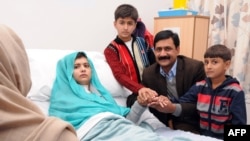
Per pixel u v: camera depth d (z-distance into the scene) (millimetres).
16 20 1814
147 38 2045
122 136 1182
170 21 2148
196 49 2039
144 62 1894
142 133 1199
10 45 498
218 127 1440
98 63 1829
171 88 1658
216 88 1446
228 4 2158
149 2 2383
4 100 430
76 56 1663
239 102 1373
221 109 1418
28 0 1837
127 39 1898
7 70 463
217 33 2160
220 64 1424
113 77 1804
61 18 1986
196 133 1534
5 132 425
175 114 1496
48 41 1963
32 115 445
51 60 1721
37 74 1623
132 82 1718
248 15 1983
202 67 1648
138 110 1501
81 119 1376
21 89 500
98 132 1238
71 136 451
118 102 1788
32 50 1747
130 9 1816
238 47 2035
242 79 2039
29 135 421
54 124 440
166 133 1434
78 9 2045
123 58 1832
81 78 1626
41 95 1574
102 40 2197
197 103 1528
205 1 2232
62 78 1608
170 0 2473
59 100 1509
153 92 1487
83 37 2104
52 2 1929
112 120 1322
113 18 2215
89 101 1519
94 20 2131
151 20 2428
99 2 2127
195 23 1992
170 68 1646
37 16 1889
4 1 1751
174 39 1612
